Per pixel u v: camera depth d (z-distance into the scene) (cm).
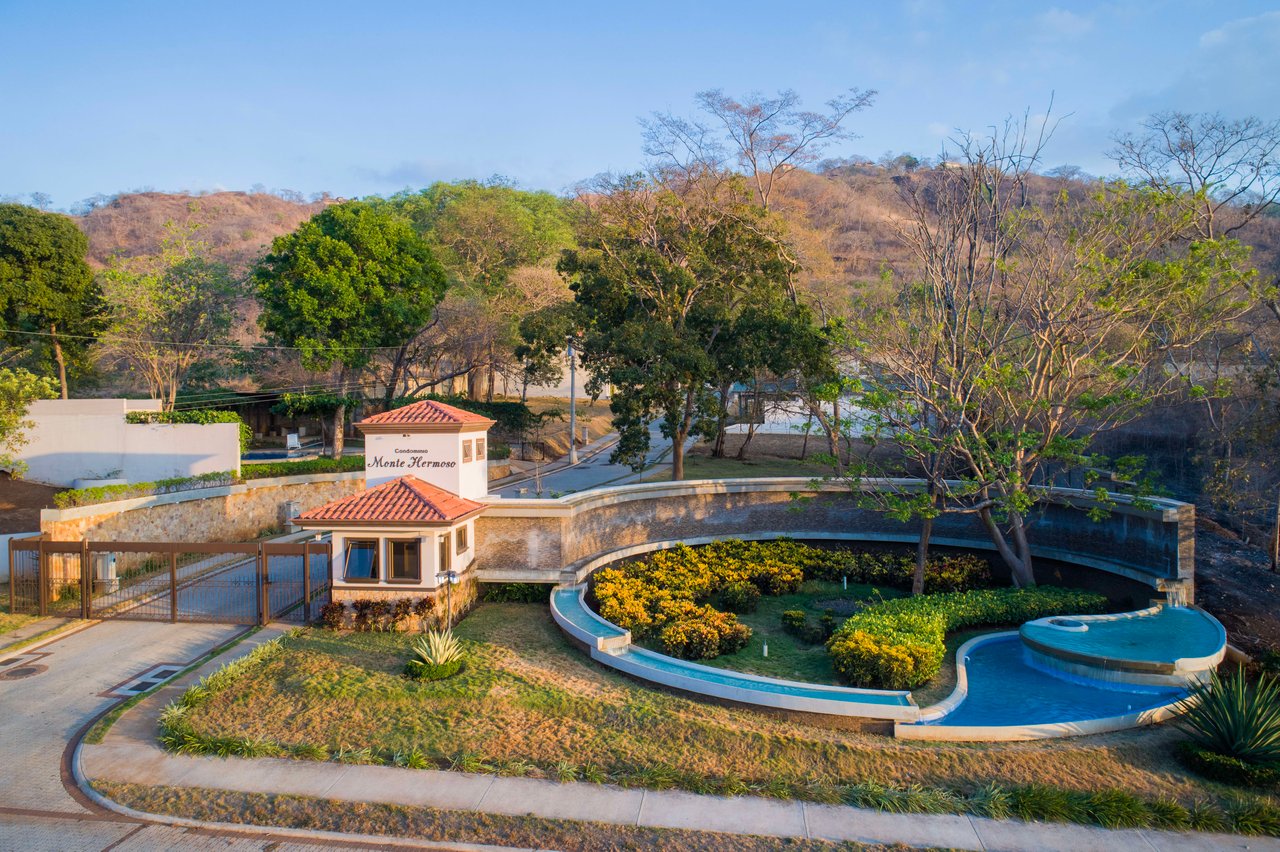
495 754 1500
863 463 2809
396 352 5200
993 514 2906
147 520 2886
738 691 1667
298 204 16775
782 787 1405
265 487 3509
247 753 1485
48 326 4197
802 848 1239
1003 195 2991
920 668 1800
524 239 6888
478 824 1286
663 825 1294
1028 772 1470
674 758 1489
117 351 4775
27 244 3984
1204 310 2402
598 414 6794
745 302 3716
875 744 1538
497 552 2469
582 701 1688
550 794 1380
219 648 2034
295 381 5409
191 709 1648
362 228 4431
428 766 1456
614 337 3506
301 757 1480
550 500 2478
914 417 2577
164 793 1359
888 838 1275
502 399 6650
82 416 3409
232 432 3434
